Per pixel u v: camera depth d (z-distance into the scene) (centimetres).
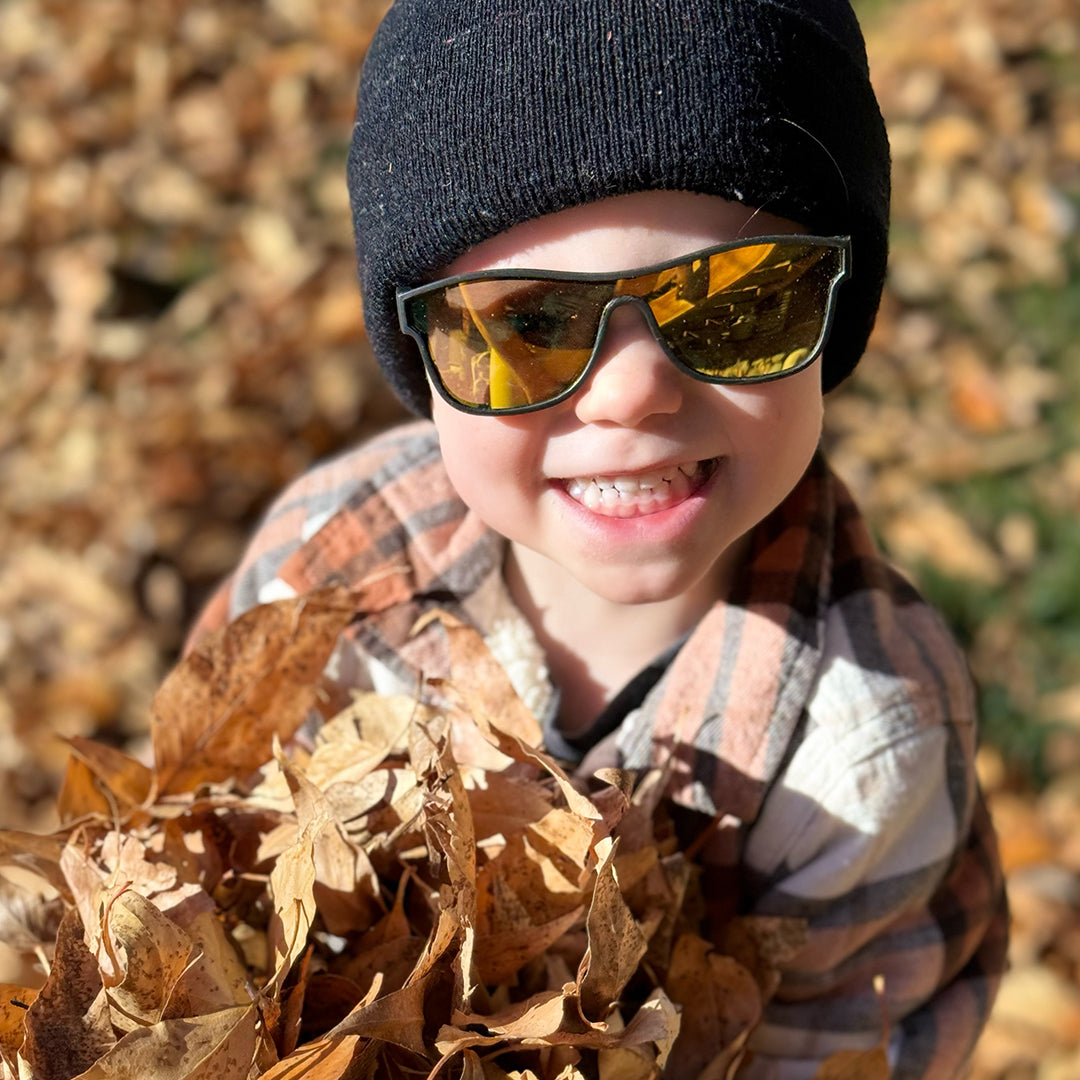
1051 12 342
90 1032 79
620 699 109
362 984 85
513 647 112
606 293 85
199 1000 81
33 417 261
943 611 237
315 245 286
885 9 349
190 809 95
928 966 114
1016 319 287
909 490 256
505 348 89
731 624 108
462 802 83
